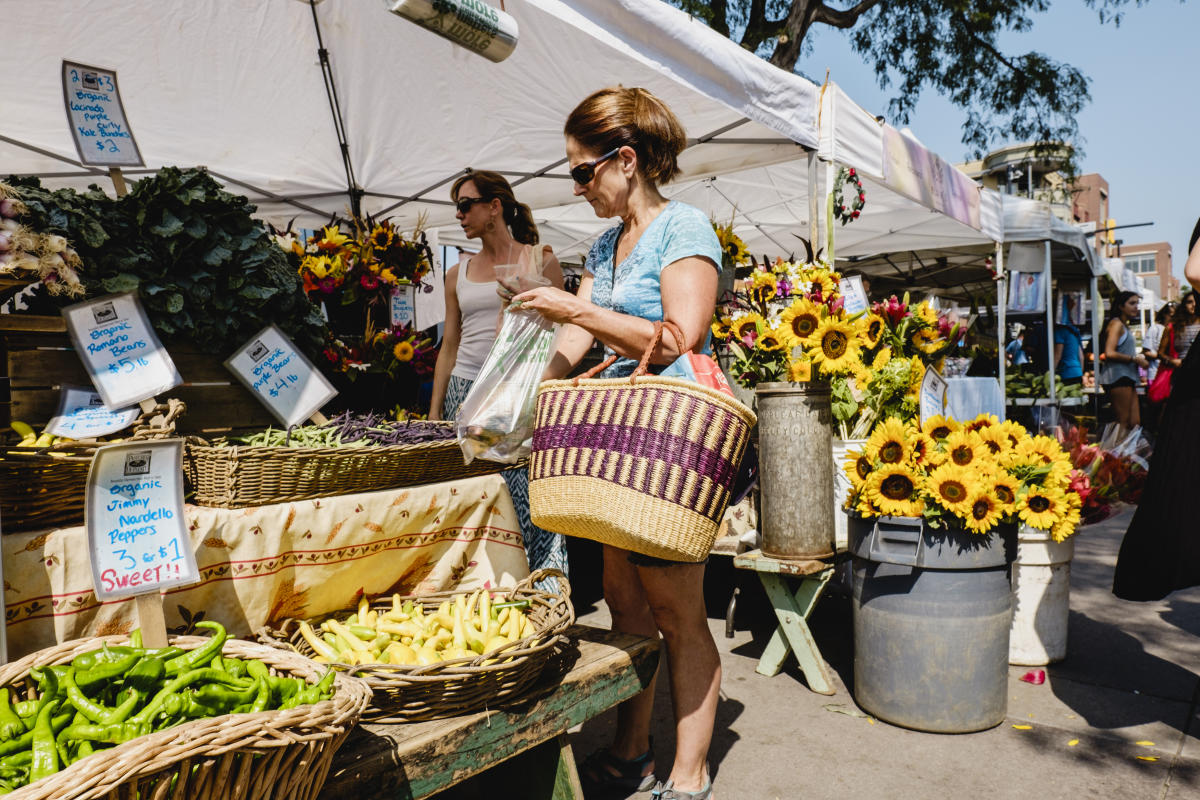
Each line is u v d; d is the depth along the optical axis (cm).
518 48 363
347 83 427
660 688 304
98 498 149
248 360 213
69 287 165
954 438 262
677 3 1327
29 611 154
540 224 815
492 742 166
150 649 137
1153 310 1905
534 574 223
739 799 221
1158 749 248
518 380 204
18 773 110
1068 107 1440
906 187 535
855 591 281
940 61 1470
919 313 352
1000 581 262
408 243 370
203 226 204
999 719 265
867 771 236
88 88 239
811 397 295
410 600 218
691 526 162
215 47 384
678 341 174
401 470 211
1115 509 319
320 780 123
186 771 102
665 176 195
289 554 190
